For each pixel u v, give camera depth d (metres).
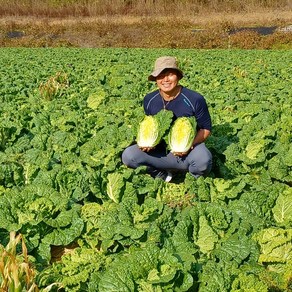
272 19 23.23
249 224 2.73
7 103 6.04
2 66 10.13
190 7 26.27
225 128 4.59
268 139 4.07
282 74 8.64
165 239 2.53
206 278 2.21
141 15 26.69
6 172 3.44
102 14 27.05
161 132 3.40
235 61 10.94
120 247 2.74
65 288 2.33
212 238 2.60
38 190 3.06
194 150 3.49
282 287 2.24
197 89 6.93
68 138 4.21
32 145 4.27
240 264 2.43
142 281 2.14
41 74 8.52
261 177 3.71
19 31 24.72
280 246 2.51
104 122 4.74
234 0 26.23
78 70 9.11
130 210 2.81
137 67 9.35
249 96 6.32
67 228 2.80
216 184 3.23
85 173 3.32
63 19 27.03
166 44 20.47
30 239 2.75
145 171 3.64
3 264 2.10
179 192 3.18
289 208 2.92
